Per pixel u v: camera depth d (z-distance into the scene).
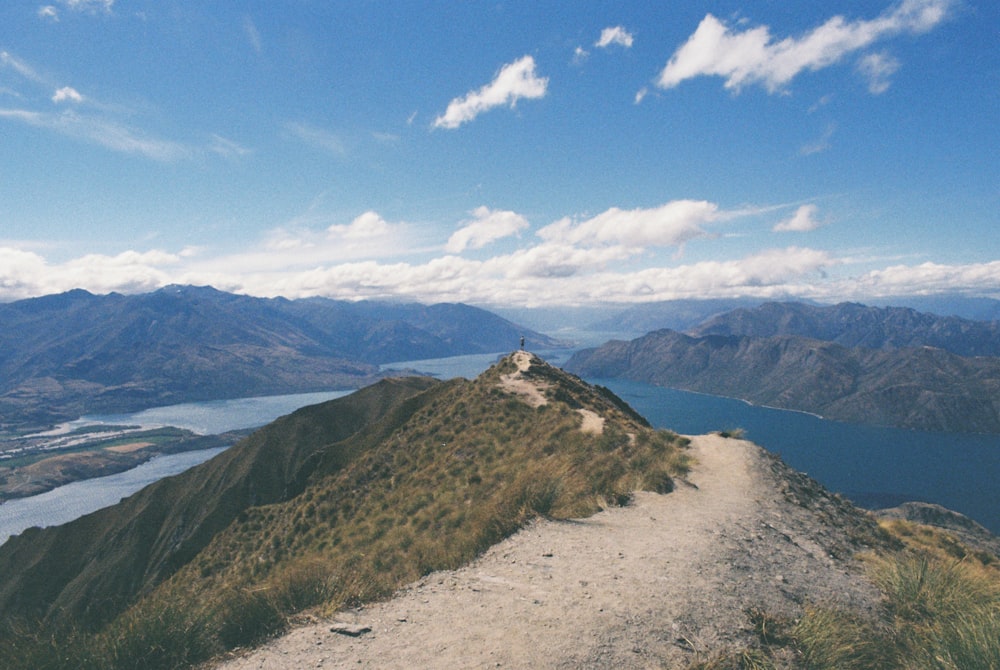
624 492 18.19
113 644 7.25
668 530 13.93
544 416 34.88
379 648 7.71
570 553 12.07
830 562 12.38
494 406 39.31
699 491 18.80
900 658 7.89
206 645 7.80
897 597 10.27
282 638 8.08
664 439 27.81
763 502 17.44
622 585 9.91
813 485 21.31
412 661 7.28
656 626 8.24
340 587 9.88
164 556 105.50
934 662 7.38
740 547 12.57
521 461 26.81
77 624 7.77
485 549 12.98
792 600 9.67
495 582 10.46
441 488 27.84
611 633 7.99
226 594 8.70
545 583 10.23
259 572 31.97
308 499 43.09
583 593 9.59
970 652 7.06
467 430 36.81
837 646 7.87
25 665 6.79
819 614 8.70
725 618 8.62
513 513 15.24
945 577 10.39
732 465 22.59
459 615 8.88
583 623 8.34
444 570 11.69
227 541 43.97
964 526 84.62
